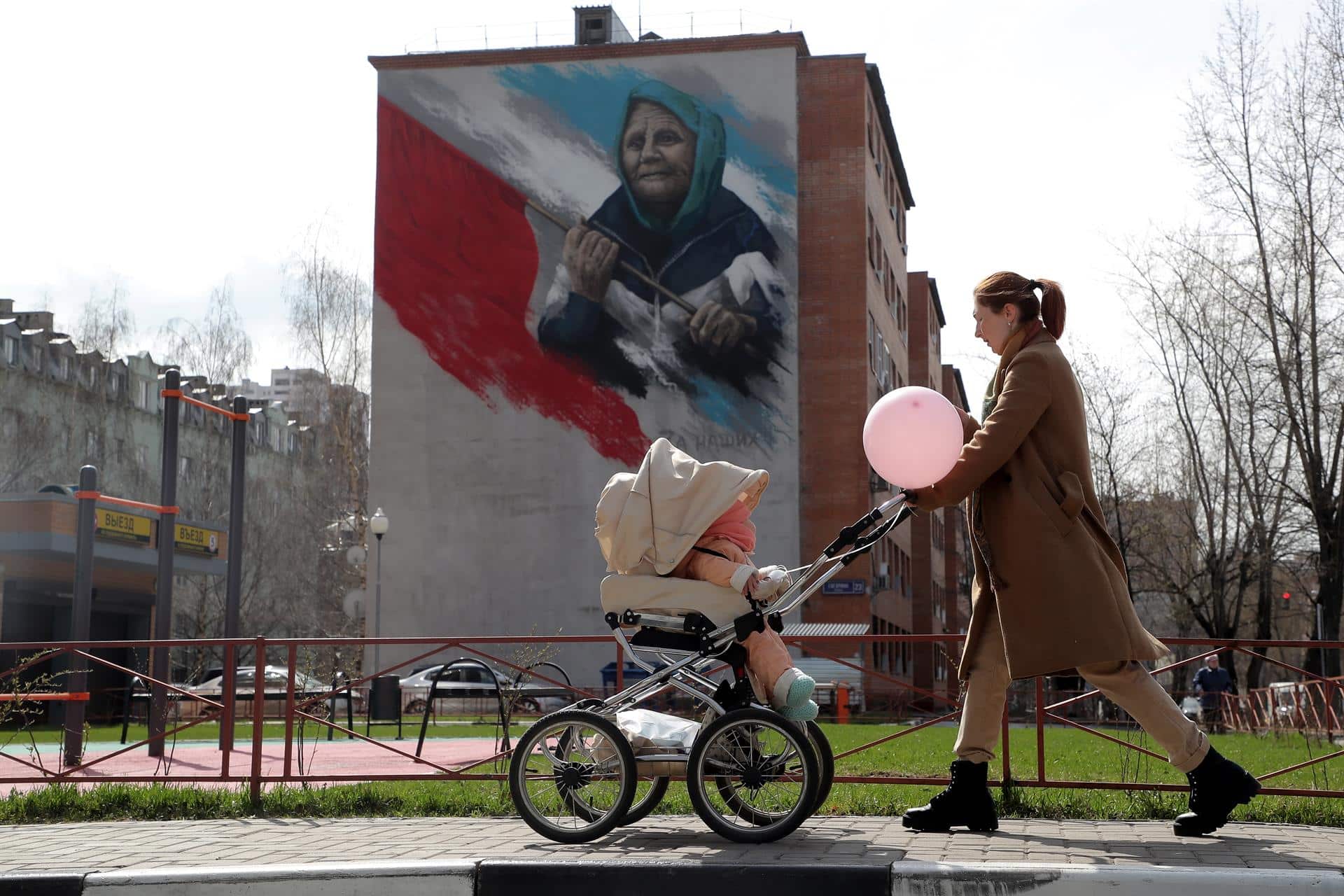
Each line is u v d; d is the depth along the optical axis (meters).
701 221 46.56
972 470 5.93
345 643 8.51
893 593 53.38
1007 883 4.88
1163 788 7.40
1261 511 36.69
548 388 46.69
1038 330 6.32
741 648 6.27
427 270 47.56
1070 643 5.80
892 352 56.62
